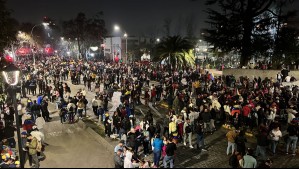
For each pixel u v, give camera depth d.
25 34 51.75
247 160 11.02
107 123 16.53
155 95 24.28
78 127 18.11
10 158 12.94
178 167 12.84
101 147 14.01
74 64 45.22
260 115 16.34
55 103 25.66
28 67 40.53
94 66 41.44
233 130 13.90
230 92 21.38
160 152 12.74
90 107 24.25
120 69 37.78
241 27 36.34
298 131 14.02
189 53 37.97
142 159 13.66
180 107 19.61
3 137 14.95
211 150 14.80
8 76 11.41
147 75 34.50
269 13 40.47
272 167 12.71
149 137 14.75
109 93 26.05
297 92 22.81
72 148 13.77
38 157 12.49
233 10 36.25
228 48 37.09
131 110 20.36
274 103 17.14
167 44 37.22
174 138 12.69
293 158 13.67
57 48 91.69
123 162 11.83
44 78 34.19
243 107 16.88
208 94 22.41
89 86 31.53
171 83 26.03
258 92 20.73
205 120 16.81
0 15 16.97
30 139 12.41
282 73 30.30
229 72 33.75
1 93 17.80
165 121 17.00
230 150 14.52
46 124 18.84
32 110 19.39
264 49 35.25
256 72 32.06
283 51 35.41
